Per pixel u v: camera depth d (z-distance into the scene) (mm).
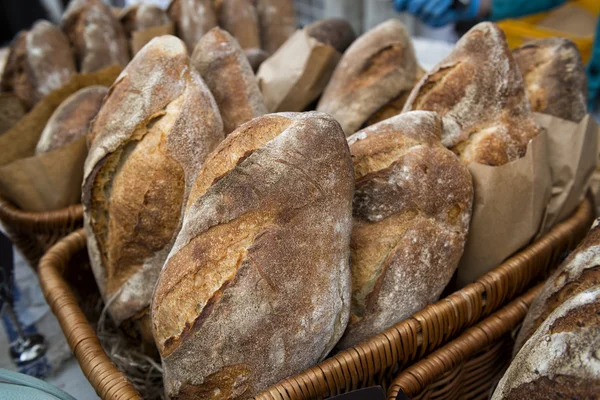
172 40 878
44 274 918
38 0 3125
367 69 1133
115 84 883
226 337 647
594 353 549
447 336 772
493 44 897
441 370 735
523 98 932
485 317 828
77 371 984
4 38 3104
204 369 663
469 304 778
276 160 658
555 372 571
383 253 775
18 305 1155
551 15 1844
